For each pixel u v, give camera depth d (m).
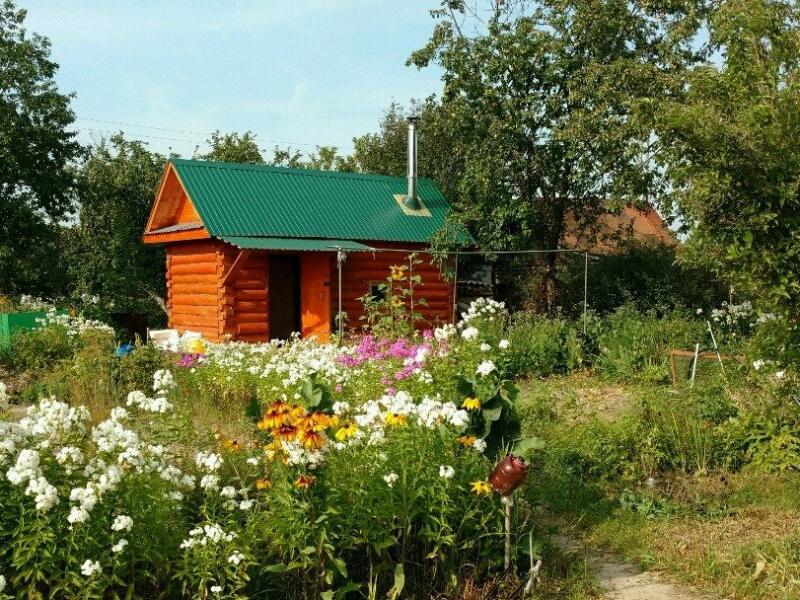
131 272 30.69
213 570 4.67
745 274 7.02
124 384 12.09
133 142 34.00
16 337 15.27
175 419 6.62
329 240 19.80
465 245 21.02
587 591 5.61
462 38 20.52
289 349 13.83
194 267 20.23
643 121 9.53
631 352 14.46
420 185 23.72
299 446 4.96
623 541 6.52
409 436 5.32
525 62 19.78
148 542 4.54
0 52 31.58
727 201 7.07
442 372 9.28
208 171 20.44
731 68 7.23
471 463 5.67
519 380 14.40
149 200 32.75
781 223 6.76
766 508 7.21
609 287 20.81
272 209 20.02
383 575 5.28
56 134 31.94
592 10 18.78
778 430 8.26
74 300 29.61
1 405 5.45
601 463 8.12
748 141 6.69
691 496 7.53
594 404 11.41
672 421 8.69
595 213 21.52
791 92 6.67
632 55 19.30
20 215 29.94
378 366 10.33
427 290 21.38
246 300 19.16
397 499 5.19
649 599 5.50
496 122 20.00
